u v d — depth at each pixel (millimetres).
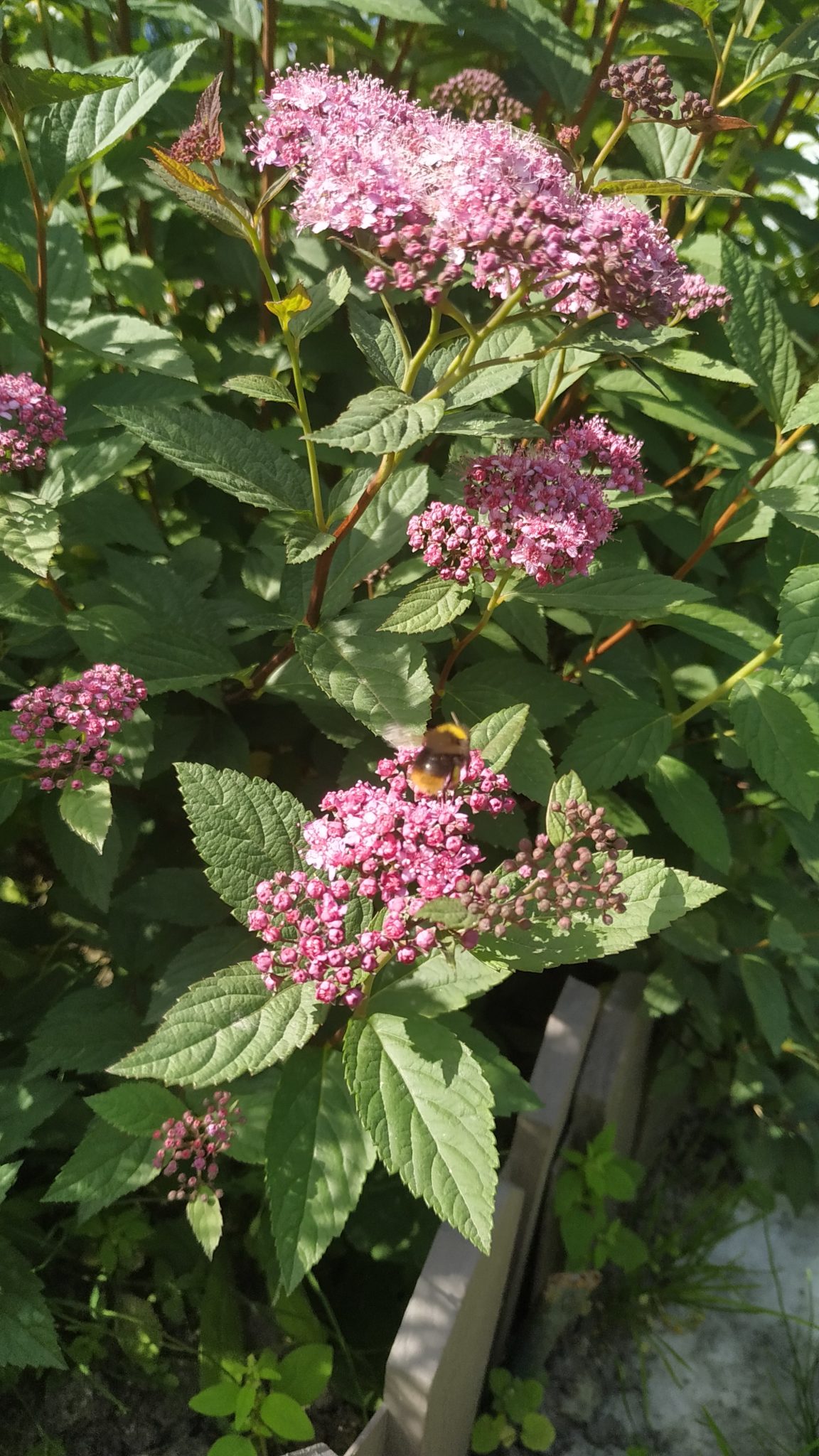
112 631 345
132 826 385
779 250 525
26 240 370
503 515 292
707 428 386
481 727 278
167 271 478
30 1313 325
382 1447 351
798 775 365
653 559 529
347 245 245
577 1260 455
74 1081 392
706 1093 581
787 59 375
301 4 400
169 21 506
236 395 463
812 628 320
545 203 235
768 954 541
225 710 391
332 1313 399
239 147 422
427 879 239
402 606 297
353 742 373
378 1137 241
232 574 470
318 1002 247
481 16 398
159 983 348
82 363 380
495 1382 448
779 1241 585
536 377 380
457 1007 277
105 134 341
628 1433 478
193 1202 315
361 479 322
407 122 265
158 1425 375
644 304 243
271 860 265
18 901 481
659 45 407
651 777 407
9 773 324
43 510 318
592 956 250
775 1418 492
